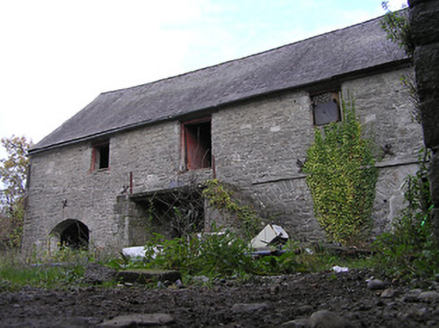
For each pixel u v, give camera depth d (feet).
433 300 8.07
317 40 44.96
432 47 9.55
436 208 9.64
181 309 8.38
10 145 77.51
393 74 32.83
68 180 47.42
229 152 38.19
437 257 10.09
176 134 41.50
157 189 40.65
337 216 32.32
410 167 30.73
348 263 21.56
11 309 7.89
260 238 31.12
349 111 33.71
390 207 30.76
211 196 35.01
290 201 34.60
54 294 10.21
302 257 20.08
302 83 35.60
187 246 16.92
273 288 11.60
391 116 32.22
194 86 47.91
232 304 9.27
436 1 9.72
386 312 7.57
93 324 6.82
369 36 39.83
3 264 16.37
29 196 49.60
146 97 51.24
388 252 12.30
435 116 9.33
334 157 33.42
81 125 51.06
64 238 48.39
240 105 38.70
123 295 10.58
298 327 6.54
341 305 8.41
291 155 35.42
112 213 43.16
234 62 49.73
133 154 43.52
